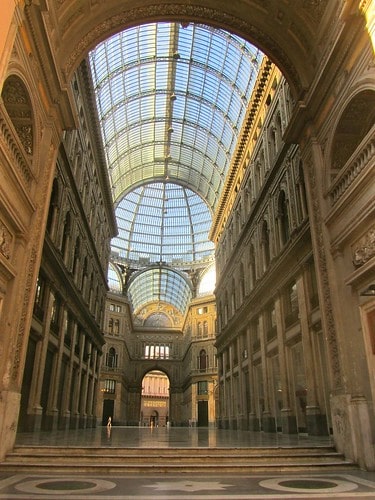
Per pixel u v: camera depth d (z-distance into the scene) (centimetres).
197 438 1703
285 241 2166
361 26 1045
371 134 964
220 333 3653
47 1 1088
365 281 1011
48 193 1291
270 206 2359
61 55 1366
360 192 1036
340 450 1045
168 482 749
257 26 1553
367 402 977
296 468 920
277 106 2359
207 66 3447
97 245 3488
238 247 3164
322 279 1252
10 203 991
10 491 634
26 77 1087
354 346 1057
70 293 2392
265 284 2306
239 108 3484
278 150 2311
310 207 1366
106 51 3075
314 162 1341
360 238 1053
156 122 4472
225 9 1564
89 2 1414
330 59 1184
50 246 1842
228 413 3341
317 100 1324
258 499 590
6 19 802
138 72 3631
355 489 674
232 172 3434
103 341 3812
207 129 4234
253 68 2964
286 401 1970
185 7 1573
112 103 3731
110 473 861
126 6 1527
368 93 1077
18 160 1062
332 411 1120
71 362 2486
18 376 1063
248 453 1018
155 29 3177
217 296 4103
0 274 998
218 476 835
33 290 1164
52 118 1302
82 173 2639
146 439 1595
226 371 3512
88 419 3222
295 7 1408
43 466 874
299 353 1920
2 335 1010
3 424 951
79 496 597
